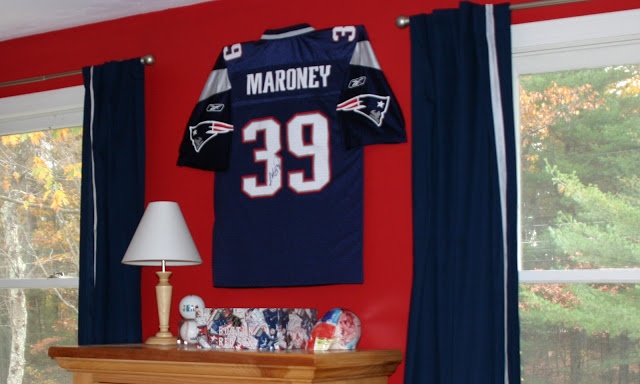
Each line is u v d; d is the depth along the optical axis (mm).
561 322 3066
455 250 3010
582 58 3119
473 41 3111
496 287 2963
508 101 3041
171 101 3807
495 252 2982
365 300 3293
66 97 4066
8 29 4086
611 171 3061
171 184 3758
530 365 3092
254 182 3508
